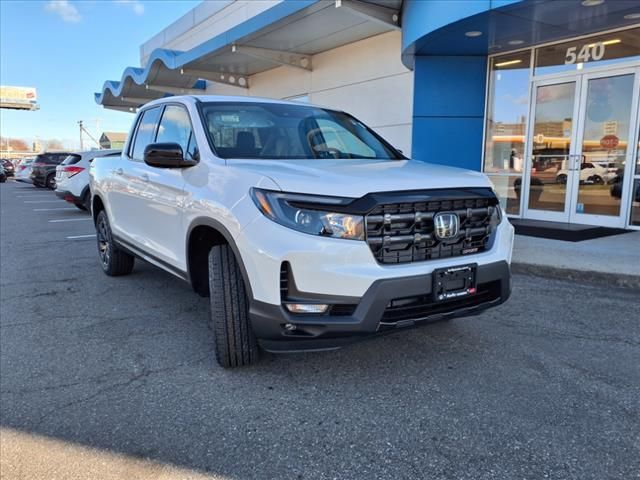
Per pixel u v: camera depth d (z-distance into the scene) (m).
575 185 8.66
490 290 3.34
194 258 3.77
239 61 14.40
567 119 8.70
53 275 6.28
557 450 2.49
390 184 2.94
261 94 16.36
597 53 8.17
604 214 8.35
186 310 4.79
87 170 12.70
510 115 9.44
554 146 8.92
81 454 2.54
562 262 5.84
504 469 2.36
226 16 17.14
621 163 8.07
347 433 2.67
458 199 3.11
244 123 4.04
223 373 3.39
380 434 2.66
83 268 6.67
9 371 3.49
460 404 2.94
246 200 3.02
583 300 4.89
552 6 6.81
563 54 8.59
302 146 4.02
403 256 2.93
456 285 3.04
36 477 2.37
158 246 4.33
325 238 2.76
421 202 2.94
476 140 9.66
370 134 4.68
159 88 19.23
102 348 3.87
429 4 7.84
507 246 3.40
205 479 2.33
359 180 2.93
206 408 2.95
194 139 3.92
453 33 8.02
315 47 12.71
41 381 3.33
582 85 8.43
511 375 3.31
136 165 4.87
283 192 2.88
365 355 3.64
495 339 3.93
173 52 15.59
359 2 8.98
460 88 9.48
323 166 3.35
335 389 3.15
